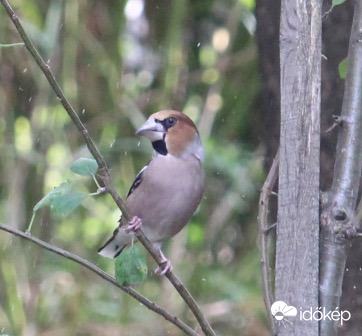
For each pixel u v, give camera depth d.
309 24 5.20
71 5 12.84
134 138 13.12
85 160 5.68
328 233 5.20
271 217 8.48
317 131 5.14
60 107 13.08
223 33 13.51
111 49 13.18
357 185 5.30
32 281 12.77
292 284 5.09
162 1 13.63
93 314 12.41
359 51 5.52
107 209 13.12
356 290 7.81
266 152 8.64
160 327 12.09
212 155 12.66
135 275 5.76
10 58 12.78
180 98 13.43
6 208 12.91
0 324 12.56
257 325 12.09
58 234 13.12
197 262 12.92
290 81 5.19
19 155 13.08
